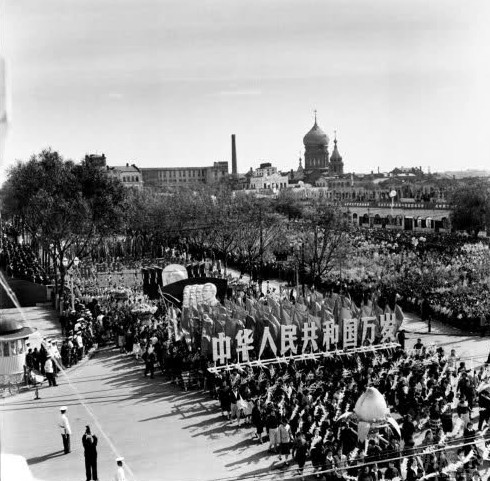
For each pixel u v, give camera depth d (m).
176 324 55.78
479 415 38.03
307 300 58.44
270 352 48.72
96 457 30.73
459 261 96.62
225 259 108.50
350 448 31.39
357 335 50.38
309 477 31.38
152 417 41.06
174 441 36.56
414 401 37.47
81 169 83.62
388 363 45.09
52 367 48.59
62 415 34.84
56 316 77.31
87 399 45.09
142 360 56.31
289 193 181.75
